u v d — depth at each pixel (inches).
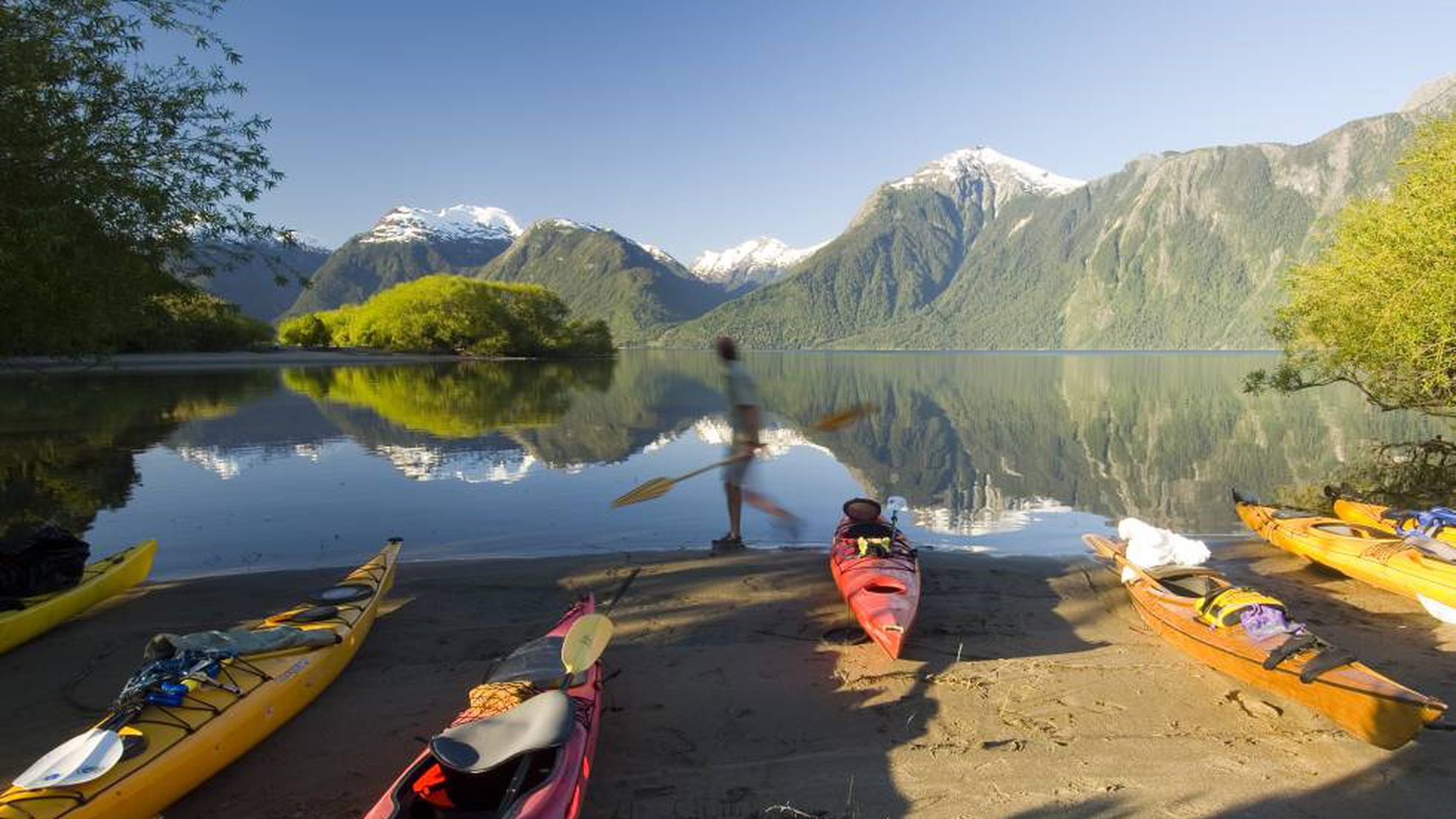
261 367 2726.4
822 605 354.0
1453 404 658.8
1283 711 248.1
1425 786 206.1
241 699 229.5
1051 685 269.3
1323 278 689.0
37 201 322.3
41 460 767.7
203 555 449.1
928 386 2065.7
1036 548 465.1
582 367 3095.5
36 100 318.3
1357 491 628.4
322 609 299.9
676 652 302.7
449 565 415.5
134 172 351.3
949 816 196.5
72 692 269.3
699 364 3686.0
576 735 204.7
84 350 419.2
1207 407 1389.0
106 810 183.2
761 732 240.4
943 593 370.6
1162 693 262.1
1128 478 710.5
